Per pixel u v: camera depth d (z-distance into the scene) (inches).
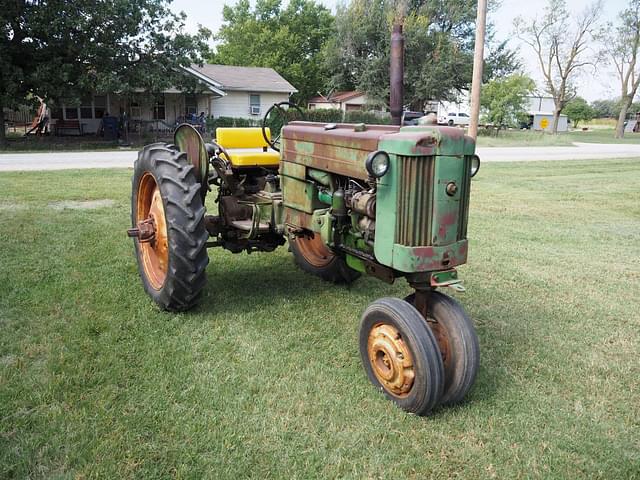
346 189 125.3
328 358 128.3
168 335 136.4
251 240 168.6
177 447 92.9
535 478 89.7
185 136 165.3
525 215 313.7
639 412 110.1
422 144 100.2
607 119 2795.3
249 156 161.9
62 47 714.2
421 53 1242.6
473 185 434.0
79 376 113.1
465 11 1302.9
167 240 144.0
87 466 87.1
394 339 107.0
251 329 142.3
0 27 652.1
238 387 113.2
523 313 161.8
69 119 932.0
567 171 551.2
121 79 738.8
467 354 106.5
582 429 103.1
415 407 104.0
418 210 102.6
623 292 182.4
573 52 1624.0
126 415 101.0
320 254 184.2
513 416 107.0
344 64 1352.1
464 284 187.3
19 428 96.3
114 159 562.3
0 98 681.0
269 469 88.9
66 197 313.4
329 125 131.3
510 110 1236.5
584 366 128.7
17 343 127.1
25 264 185.5
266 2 1713.8
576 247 242.2
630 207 346.9
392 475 89.1
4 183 361.1
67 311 147.3
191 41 792.3
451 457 94.1
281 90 1089.4
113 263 191.3
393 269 117.0
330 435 98.3
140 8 739.4
